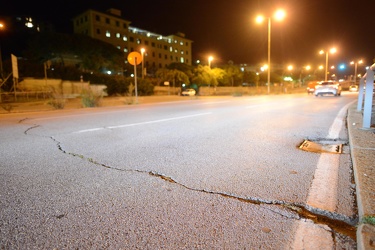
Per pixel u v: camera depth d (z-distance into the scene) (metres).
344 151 4.11
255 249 1.67
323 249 1.66
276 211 2.15
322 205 2.23
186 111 11.03
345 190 2.53
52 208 2.24
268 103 15.52
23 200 2.40
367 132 5.11
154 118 8.57
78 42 42.53
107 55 47.16
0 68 26.41
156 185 2.74
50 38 40.19
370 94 5.47
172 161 3.60
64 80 31.75
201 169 3.25
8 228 1.93
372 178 2.57
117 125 7.05
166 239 1.78
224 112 10.40
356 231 1.84
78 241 1.77
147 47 85.19
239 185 2.71
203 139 5.11
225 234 1.83
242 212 2.14
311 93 36.66
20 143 4.84
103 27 70.88
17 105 17.23
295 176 2.95
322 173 3.04
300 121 7.48
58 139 5.20
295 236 1.80
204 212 2.15
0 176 3.04
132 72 62.19
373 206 2.01
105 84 34.53
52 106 14.52
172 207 2.24
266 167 3.30
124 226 1.95
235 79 60.31
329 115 8.88
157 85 46.66
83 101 14.92
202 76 47.66
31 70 32.03
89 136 5.50
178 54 98.06
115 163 3.53
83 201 2.38
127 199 2.41
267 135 5.45
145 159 3.71
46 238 1.81
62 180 2.91
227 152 4.08
